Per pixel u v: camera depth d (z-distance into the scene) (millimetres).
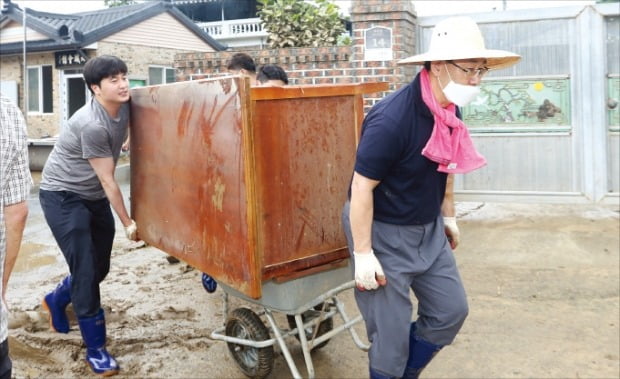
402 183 2281
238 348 3203
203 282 4301
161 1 19656
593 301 4070
